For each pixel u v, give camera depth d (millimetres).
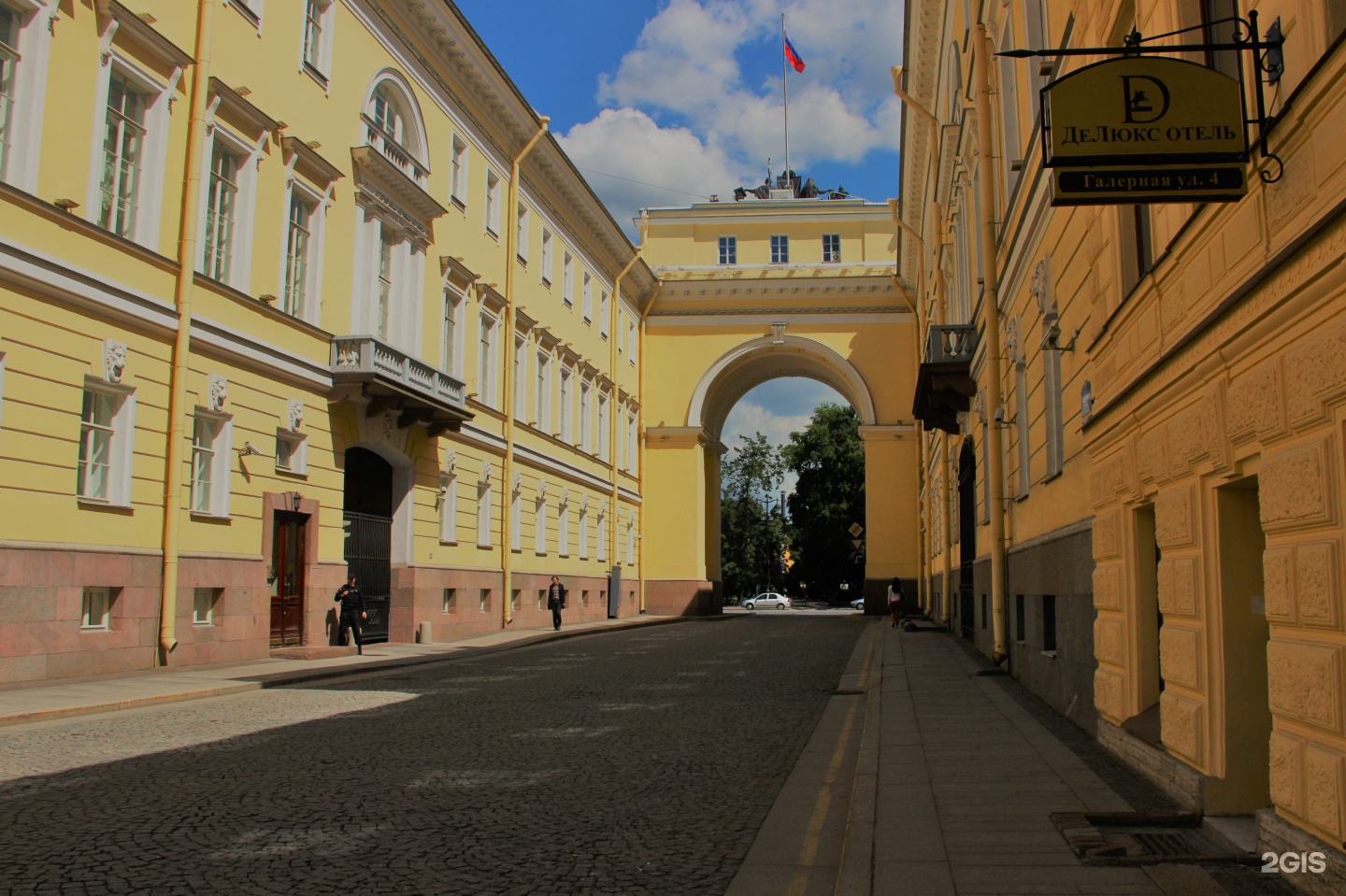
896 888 4699
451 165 26266
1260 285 4832
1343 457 4180
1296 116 4574
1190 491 6246
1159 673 7691
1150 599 7742
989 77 15633
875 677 14852
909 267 41188
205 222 16578
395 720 10805
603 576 39656
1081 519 9820
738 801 6984
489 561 28359
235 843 5777
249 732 9906
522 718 11055
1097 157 5258
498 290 29328
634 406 45125
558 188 34844
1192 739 6133
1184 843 5480
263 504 18078
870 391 45062
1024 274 13180
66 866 5301
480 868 5328
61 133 13758
